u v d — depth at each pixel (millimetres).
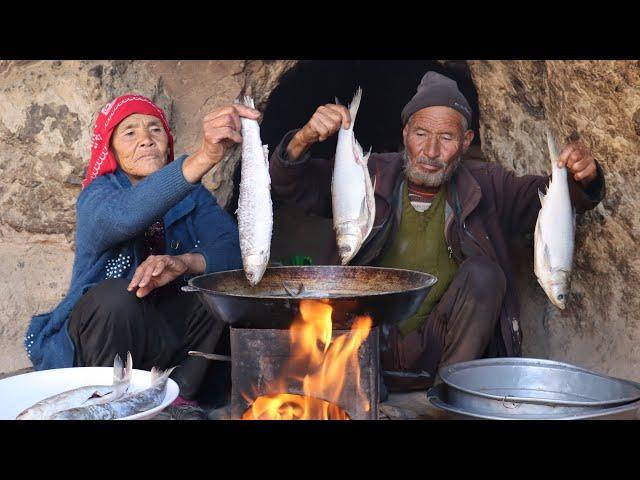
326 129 2686
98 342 2775
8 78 3818
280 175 3160
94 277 2973
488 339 3229
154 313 2893
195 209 3258
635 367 3518
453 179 3426
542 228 2744
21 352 3812
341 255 2650
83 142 3770
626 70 3346
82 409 2162
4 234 3965
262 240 2383
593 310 3742
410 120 3395
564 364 2916
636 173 3467
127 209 2699
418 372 3303
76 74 3771
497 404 2521
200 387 2967
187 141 3996
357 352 2332
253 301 2229
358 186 2615
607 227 3605
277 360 2324
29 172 3844
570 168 2834
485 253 3326
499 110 4117
